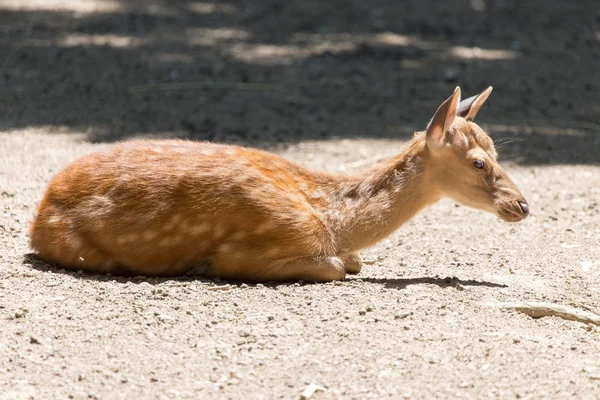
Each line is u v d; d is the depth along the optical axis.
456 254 24.91
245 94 44.72
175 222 20.83
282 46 56.81
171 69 48.97
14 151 32.97
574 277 22.80
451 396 16.11
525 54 57.50
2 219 25.47
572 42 61.56
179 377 16.62
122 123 38.25
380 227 21.70
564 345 18.50
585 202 30.67
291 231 20.75
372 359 17.36
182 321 18.83
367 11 70.69
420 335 18.42
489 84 49.00
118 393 16.02
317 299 20.11
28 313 18.89
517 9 73.06
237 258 20.95
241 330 18.48
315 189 21.89
